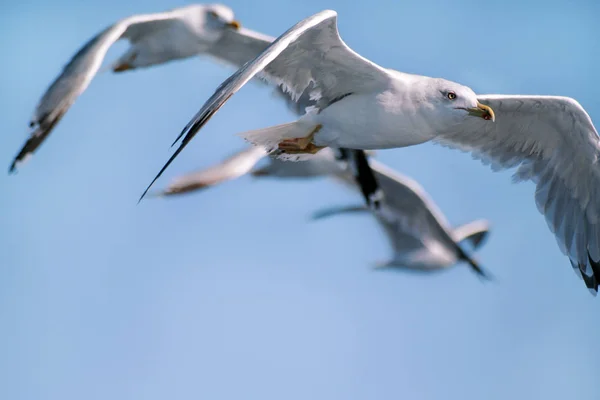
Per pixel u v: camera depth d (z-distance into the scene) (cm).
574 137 1271
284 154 1223
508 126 1298
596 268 1335
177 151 1024
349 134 1196
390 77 1173
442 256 1605
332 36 1130
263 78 1202
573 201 1323
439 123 1185
